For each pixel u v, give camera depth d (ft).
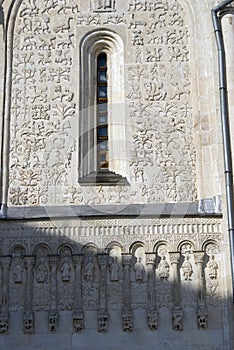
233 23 94.22
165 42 96.32
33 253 86.48
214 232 86.84
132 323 83.25
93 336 83.05
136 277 85.25
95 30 97.25
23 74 95.40
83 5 98.02
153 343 82.53
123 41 96.53
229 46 93.35
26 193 89.86
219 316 83.41
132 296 84.53
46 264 86.33
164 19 97.25
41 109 93.71
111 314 83.82
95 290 84.89
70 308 84.17
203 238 86.63
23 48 96.58
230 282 83.97
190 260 86.12
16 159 91.45
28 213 88.33
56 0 98.32
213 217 87.35
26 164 91.20
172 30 96.84
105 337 82.89
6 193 89.76
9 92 94.53
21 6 98.32
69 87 94.73
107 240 86.89
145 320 83.56
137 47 96.17
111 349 82.48
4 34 96.94
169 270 85.71
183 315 83.46
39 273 85.71
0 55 95.96
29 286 84.89
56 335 83.20
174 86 94.32
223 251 85.71
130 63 95.40
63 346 82.69
